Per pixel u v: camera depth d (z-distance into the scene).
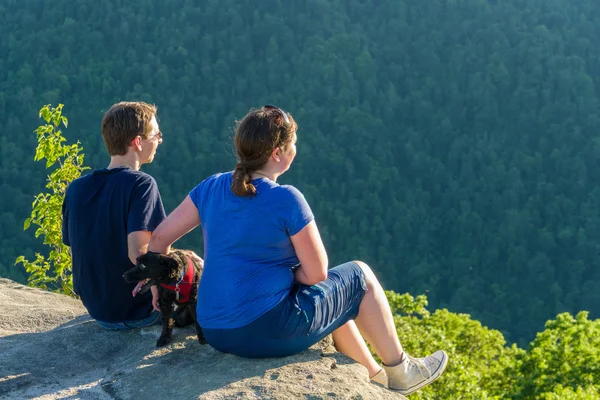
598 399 11.53
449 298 83.44
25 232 68.75
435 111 105.88
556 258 84.50
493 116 101.75
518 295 80.88
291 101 101.31
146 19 105.69
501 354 17.75
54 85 93.94
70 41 99.25
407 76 109.00
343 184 92.00
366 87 104.69
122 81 98.06
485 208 92.50
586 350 13.57
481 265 85.94
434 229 90.69
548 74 102.12
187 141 91.44
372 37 111.62
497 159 97.81
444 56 109.69
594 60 106.44
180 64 103.31
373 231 87.25
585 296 79.75
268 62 105.44
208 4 108.69
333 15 111.56
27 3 102.19
